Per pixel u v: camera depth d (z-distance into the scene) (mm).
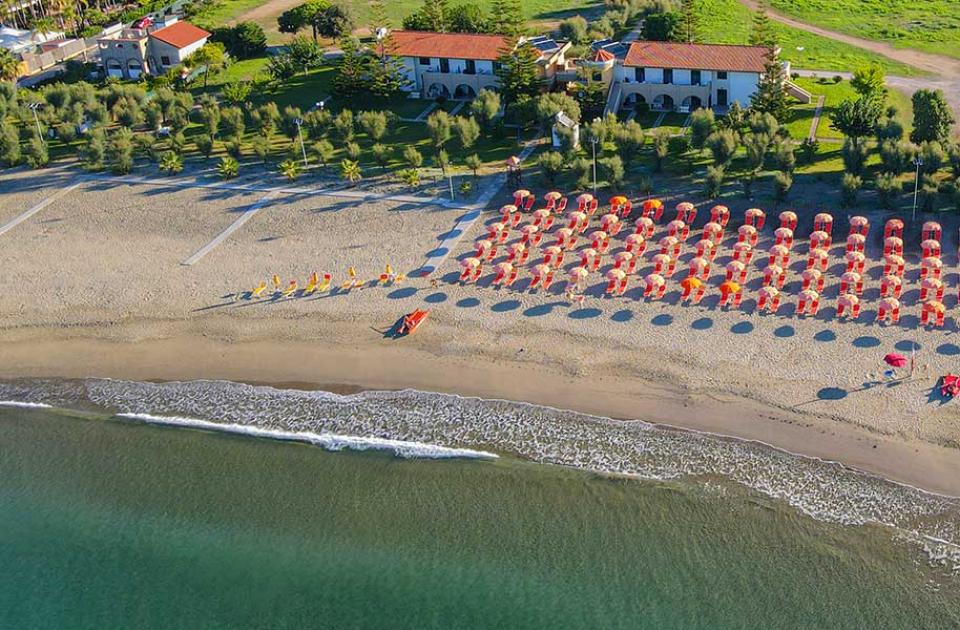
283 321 57969
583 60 88125
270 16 122938
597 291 57719
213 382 53531
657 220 65812
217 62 102250
